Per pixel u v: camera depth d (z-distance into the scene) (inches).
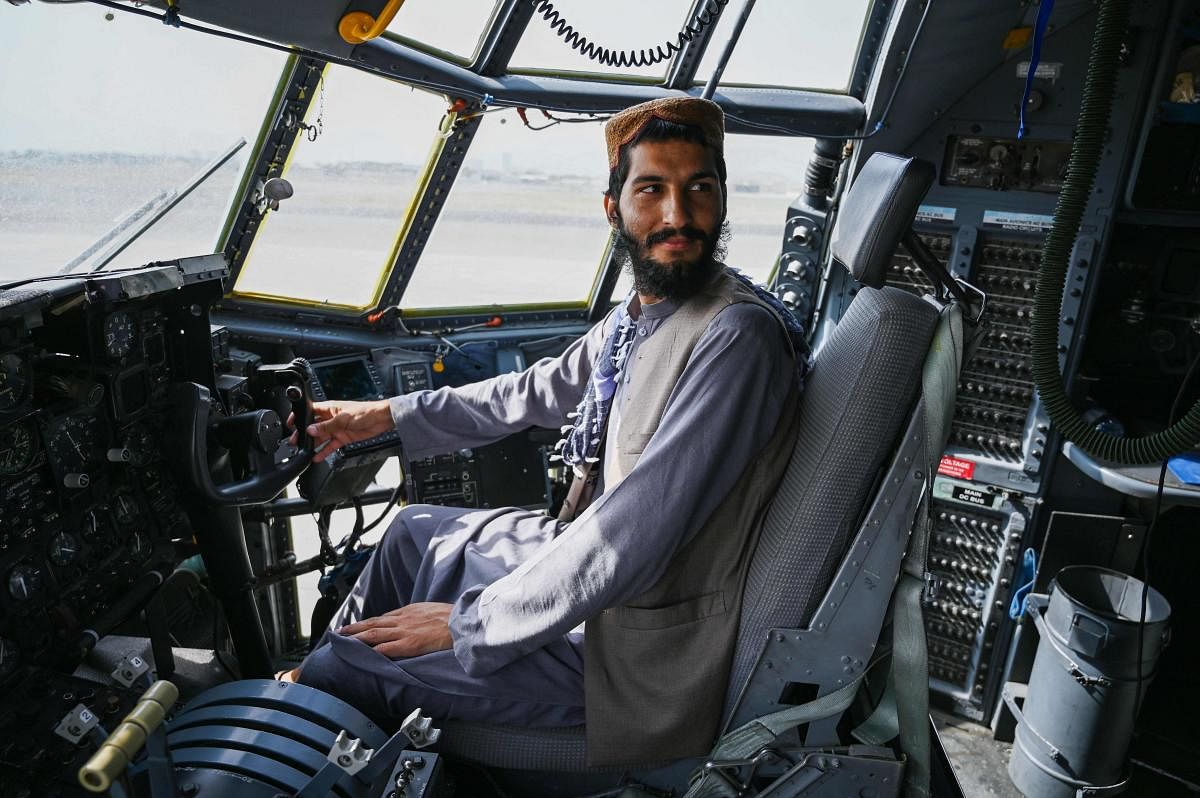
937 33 103.7
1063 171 106.1
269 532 119.3
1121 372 118.3
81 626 68.1
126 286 64.6
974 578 118.9
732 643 59.6
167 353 75.1
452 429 84.7
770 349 58.8
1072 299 105.3
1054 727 99.7
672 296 61.7
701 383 57.8
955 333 55.9
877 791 57.6
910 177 53.4
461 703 62.3
